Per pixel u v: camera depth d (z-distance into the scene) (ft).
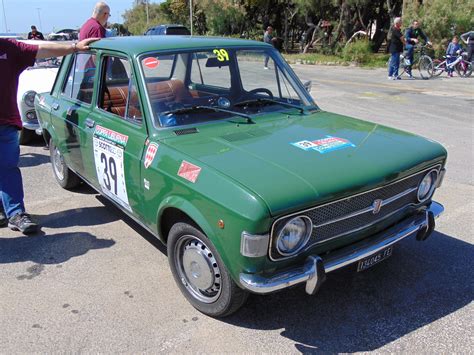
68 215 16.71
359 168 9.84
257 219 8.43
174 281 12.34
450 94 41.55
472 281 12.19
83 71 15.25
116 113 13.33
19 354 9.70
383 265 12.97
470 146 24.32
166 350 9.75
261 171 9.41
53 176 21.04
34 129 24.95
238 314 10.92
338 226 9.64
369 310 11.05
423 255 13.50
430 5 65.36
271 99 13.73
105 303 11.41
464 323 10.54
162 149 10.91
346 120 13.14
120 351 9.75
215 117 12.22
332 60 77.61
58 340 10.11
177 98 12.23
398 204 10.87
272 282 8.93
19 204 15.38
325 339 10.07
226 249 9.18
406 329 10.36
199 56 12.93
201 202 9.48
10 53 13.80
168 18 154.81
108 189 13.80
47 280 12.48
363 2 84.94
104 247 14.28
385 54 84.84
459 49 55.62
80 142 14.94
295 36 123.65
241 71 13.70
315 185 9.07
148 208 11.60
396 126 28.55
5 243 14.65
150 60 12.20
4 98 14.02
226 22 114.62
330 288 11.93
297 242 9.10
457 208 16.78
